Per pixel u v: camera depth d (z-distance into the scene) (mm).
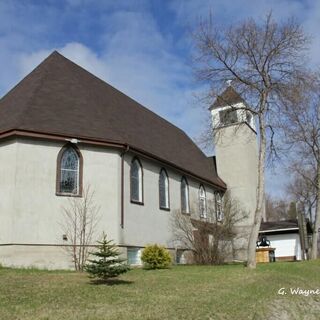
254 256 21469
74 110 22453
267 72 23219
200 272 18656
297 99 23484
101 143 21266
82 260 19766
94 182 21062
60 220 19938
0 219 19281
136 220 23047
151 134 29531
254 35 23141
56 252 19562
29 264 18938
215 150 38938
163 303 11359
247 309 11578
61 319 9250
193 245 25984
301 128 37438
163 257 20422
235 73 23625
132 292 12836
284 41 23016
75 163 20984
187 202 29797
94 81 28078
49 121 20703
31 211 19406
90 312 9953
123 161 22406
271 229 40719
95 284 14023
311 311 13445
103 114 23703
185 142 37781
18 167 19484
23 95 22609
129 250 22297
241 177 37344
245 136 37969
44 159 20109
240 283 15609
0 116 21812
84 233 20234
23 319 9164
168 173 27625
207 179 32875
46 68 24625
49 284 13719
